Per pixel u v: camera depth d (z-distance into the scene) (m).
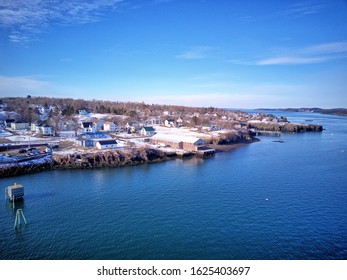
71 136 119.56
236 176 72.44
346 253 36.94
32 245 38.06
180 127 172.50
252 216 47.72
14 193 52.78
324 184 65.69
